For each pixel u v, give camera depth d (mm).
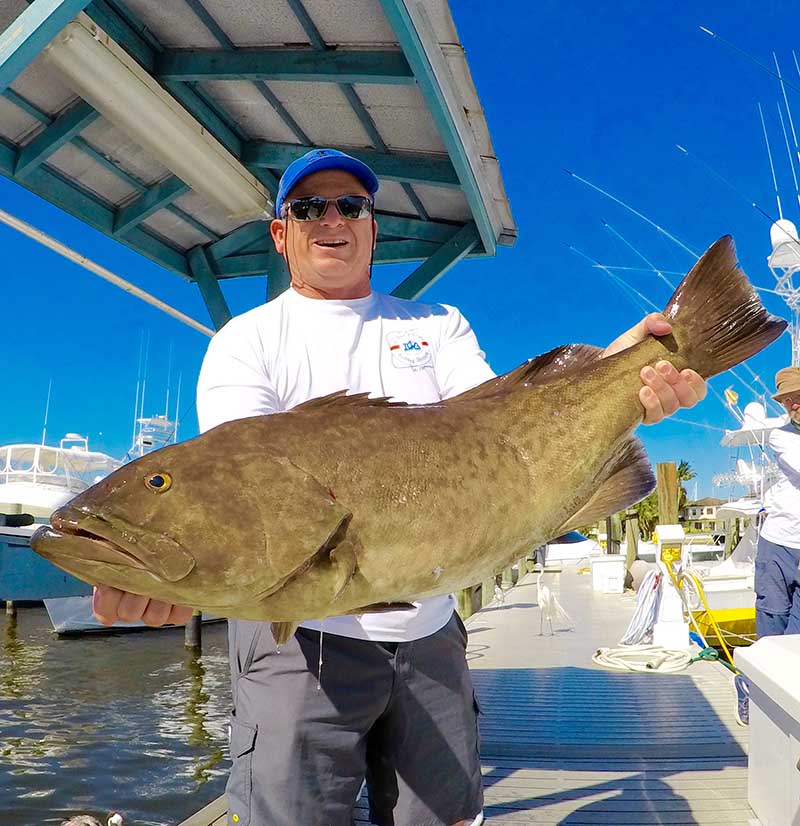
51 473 20562
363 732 2143
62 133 3938
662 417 2287
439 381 2469
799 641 3318
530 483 2066
